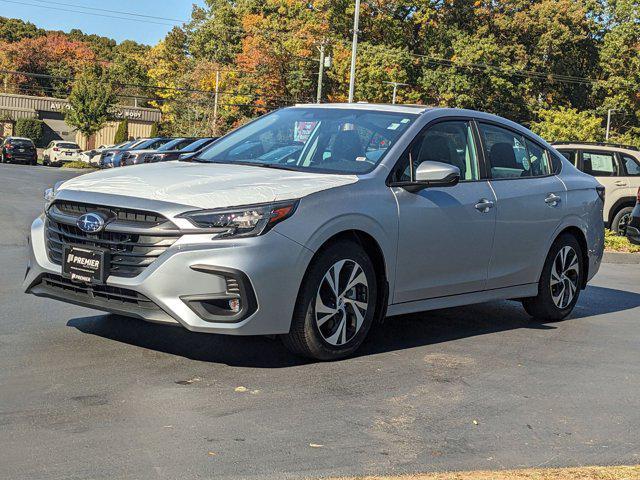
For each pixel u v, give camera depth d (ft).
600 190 25.13
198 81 230.68
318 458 12.05
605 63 224.94
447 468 11.97
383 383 16.24
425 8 205.67
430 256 19.26
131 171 18.52
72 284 16.90
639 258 42.42
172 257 15.64
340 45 204.64
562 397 16.14
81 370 15.89
